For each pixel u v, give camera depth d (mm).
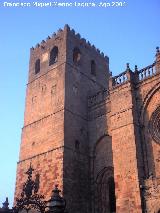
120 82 41219
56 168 39062
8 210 32719
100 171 41000
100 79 53875
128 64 41188
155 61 39219
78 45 52062
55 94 45812
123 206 32938
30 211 36250
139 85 39688
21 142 46469
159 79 37844
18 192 42156
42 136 43844
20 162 44562
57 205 27344
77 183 39344
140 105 38469
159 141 35156
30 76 52656
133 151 34906
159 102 37062
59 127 42000
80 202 38531
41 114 46125
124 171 34688
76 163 40594
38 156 42500
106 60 58375
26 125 47406
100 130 43312
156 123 36688
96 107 45656
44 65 51281
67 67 47125
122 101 39281
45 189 38906
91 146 43500
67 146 40438
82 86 48406
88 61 52906
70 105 44250
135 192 32531
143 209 31406
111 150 41031
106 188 39938
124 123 37500
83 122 44938
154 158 34750
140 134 36812
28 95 50594
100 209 39031
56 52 52094
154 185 31641
